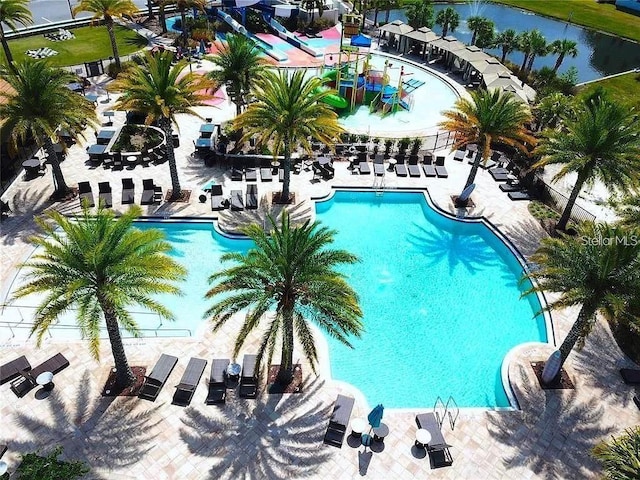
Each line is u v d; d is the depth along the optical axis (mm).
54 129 29938
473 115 32469
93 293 19047
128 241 19734
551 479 19781
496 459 20359
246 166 36781
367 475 19453
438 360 25000
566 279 21609
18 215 30672
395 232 33031
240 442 20188
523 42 54812
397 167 37812
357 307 20234
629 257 20703
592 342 25547
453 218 33688
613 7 90750
